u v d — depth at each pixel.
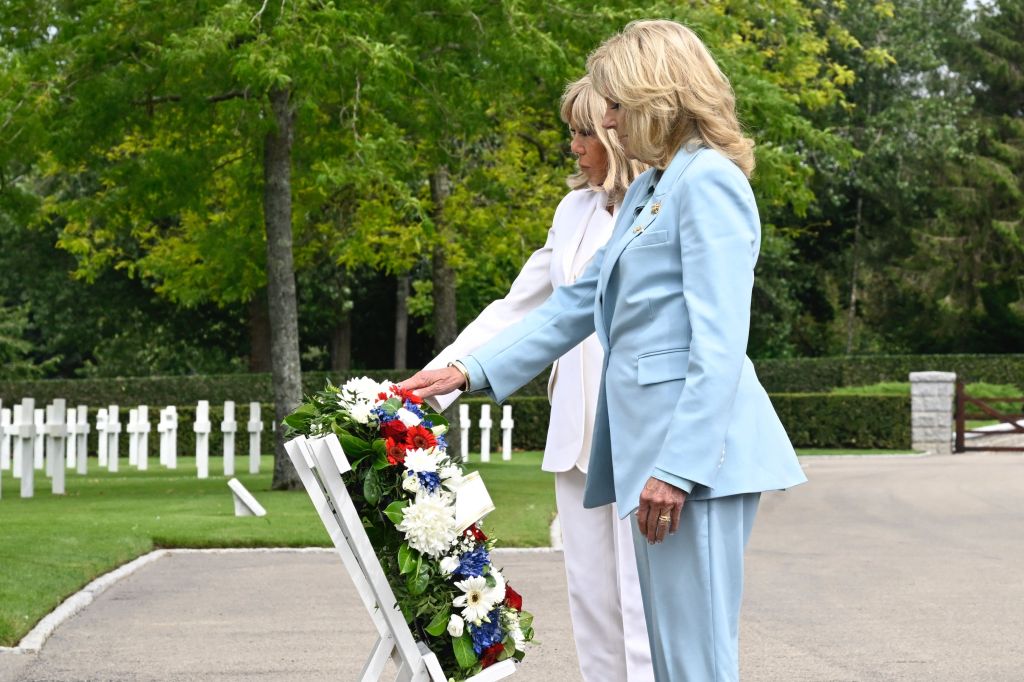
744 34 21.45
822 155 37.25
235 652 6.27
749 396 3.22
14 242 38.41
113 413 19.56
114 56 14.65
